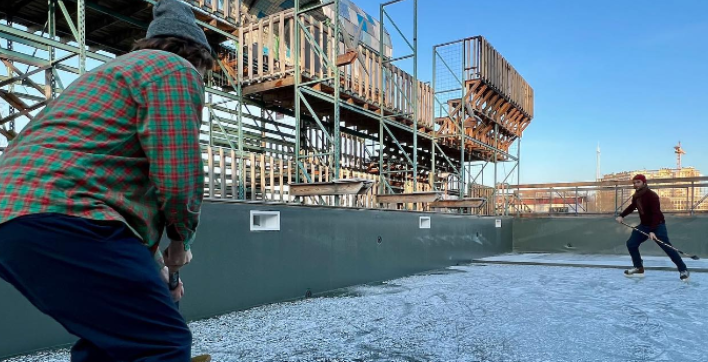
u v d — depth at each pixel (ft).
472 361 8.34
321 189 19.08
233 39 23.17
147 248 3.53
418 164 41.06
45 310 3.14
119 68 3.43
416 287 17.15
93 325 3.18
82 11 15.55
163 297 3.42
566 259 28.12
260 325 10.96
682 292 15.92
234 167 18.22
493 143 42.27
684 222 30.53
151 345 3.28
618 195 33.40
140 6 19.79
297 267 14.75
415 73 29.09
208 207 11.98
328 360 8.34
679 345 9.41
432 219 23.31
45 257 3.01
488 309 12.92
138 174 3.46
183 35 4.02
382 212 19.30
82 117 3.27
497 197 39.32
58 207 3.04
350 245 17.26
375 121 31.78
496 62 40.09
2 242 2.97
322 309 12.91
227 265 12.43
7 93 16.52
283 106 27.50
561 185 36.04
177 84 3.43
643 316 12.05
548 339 9.82
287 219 14.49
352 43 26.23
